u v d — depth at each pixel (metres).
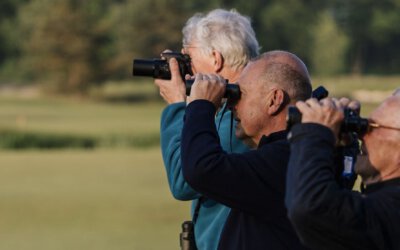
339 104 6.83
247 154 7.93
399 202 6.65
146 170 54.41
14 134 93.56
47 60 194.75
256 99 8.23
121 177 50.22
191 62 9.97
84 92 195.50
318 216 6.41
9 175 51.62
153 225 32.44
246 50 10.09
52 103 170.50
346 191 6.63
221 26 10.20
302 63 8.44
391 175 6.87
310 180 6.43
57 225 32.31
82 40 195.50
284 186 7.88
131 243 28.22
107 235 30.00
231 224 8.20
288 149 7.97
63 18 195.62
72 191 43.28
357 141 7.81
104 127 109.06
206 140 7.76
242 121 8.34
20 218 34.31
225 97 8.26
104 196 41.06
